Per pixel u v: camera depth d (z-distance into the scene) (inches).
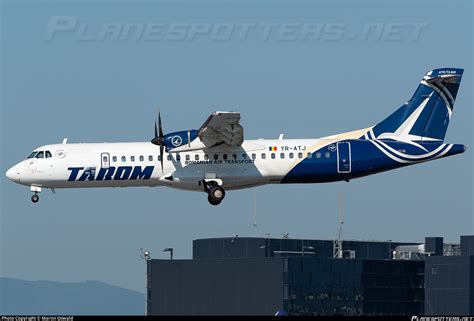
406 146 5792.3
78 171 5674.2
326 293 6161.4
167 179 5659.5
